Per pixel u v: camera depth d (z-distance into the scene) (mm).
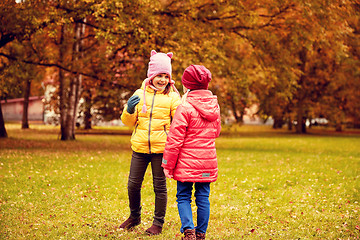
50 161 9234
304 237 3781
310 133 31844
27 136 20219
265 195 5887
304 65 26734
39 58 14000
